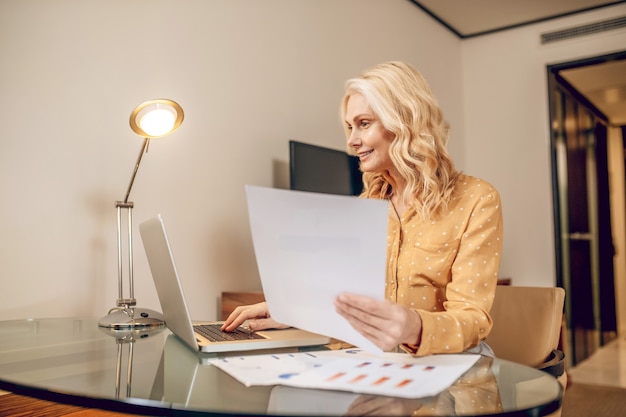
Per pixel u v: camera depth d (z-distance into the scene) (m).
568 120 4.66
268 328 1.17
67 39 1.90
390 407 0.64
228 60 2.53
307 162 2.74
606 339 5.40
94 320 1.56
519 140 4.34
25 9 1.79
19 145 1.76
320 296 0.85
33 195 1.79
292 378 0.76
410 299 1.25
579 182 4.84
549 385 0.74
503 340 1.46
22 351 1.05
